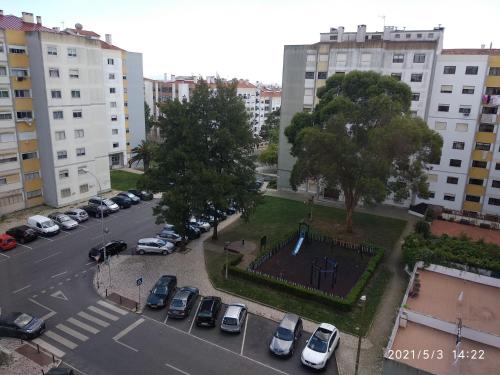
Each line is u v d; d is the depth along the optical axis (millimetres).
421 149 38938
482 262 33750
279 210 53906
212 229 46469
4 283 33875
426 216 51344
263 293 32781
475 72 50250
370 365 24750
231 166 40375
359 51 54312
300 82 58969
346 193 44438
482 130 51594
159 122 38938
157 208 38625
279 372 24203
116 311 30203
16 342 26516
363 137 41250
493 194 52594
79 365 24422
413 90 53094
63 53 49094
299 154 44312
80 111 52562
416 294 26281
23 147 49469
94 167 56188
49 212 50312
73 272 35906
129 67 74812
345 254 40656
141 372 23969
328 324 27125
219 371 24203
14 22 51062
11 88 47031
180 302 29719
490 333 21359
